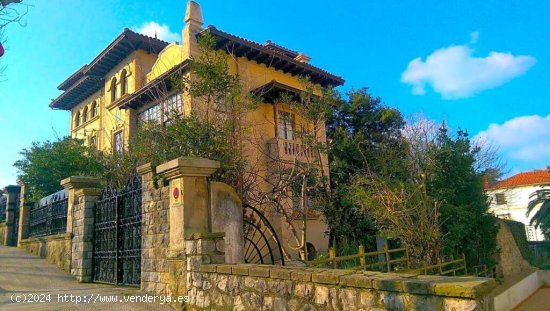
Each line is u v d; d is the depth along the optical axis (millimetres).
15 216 15805
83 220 9602
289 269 4746
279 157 14125
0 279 8609
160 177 7305
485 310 3174
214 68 10016
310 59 19516
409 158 13969
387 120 18156
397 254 12234
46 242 11805
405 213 11234
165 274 6812
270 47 18922
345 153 15891
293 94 15562
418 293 3416
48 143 16312
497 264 14164
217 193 7027
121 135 18906
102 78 21250
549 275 16109
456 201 12633
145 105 16781
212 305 5629
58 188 14992
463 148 13156
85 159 15258
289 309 4523
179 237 6531
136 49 18344
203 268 5895
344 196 13945
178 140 9289
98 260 9203
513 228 18031
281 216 13406
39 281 8781
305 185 12297
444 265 10797
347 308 3963
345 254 12906
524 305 12531
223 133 9508
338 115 18344
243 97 11836
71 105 25047
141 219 7805
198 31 14836
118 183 11938
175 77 11094
